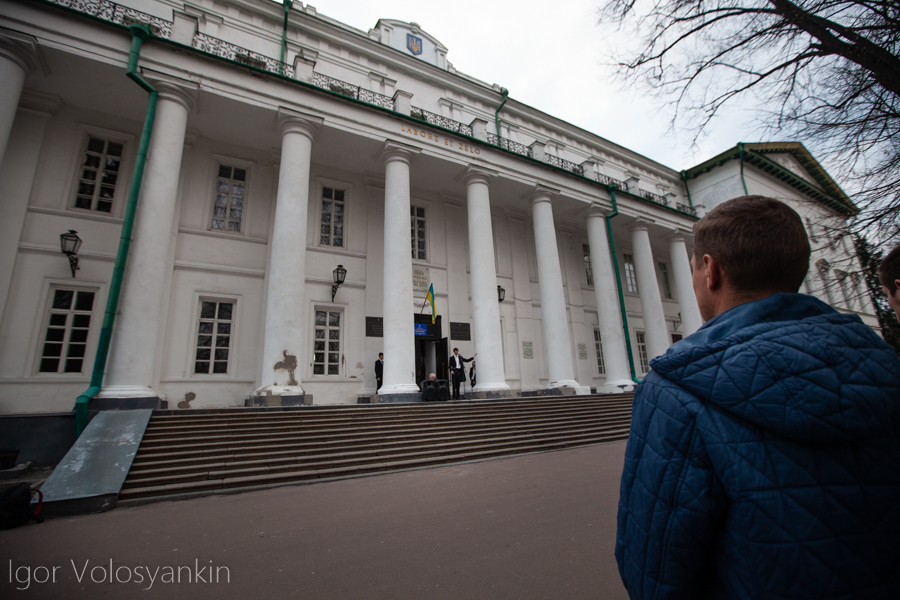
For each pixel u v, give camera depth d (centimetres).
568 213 2036
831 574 78
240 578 311
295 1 1675
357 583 296
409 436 914
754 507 85
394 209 1403
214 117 1308
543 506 471
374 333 1545
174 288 1284
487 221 1588
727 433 93
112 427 755
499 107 2103
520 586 285
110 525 464
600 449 920
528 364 1864
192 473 663
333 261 1543
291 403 1082
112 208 1257
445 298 1753
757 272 117
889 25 511
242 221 1436
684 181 2806
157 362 1206
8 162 1138
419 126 1522
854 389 83
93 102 1235
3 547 392
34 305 1107
